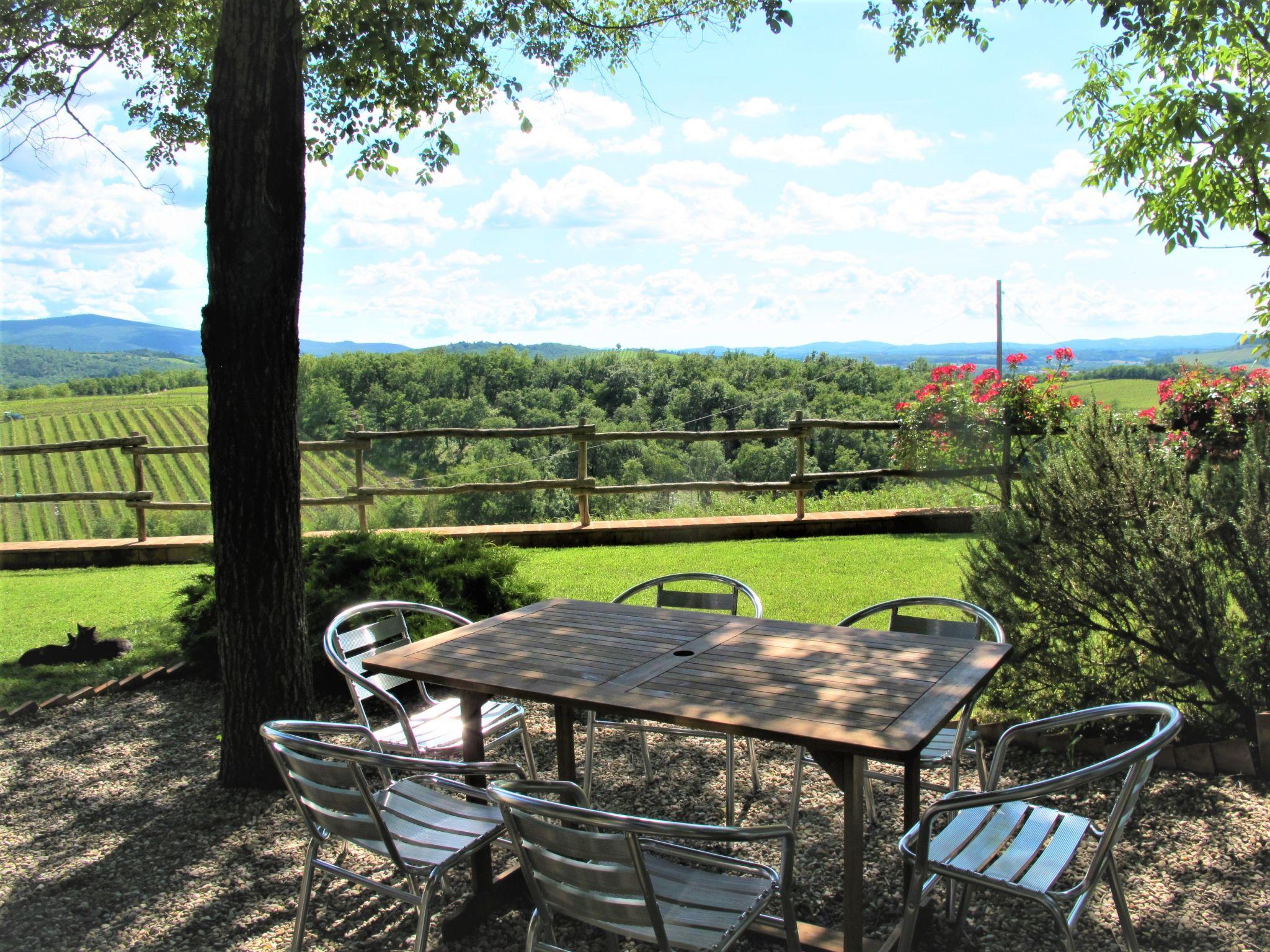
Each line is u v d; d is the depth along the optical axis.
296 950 2.57
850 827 2.28
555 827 1.96
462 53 5.07
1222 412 7.18
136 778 3.95
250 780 3.78
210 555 7.14
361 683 3.08
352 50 4.86
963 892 2.57
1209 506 3.63
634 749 4.16
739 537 8.55
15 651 6.01
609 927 2.03
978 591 3.94
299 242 3.68
